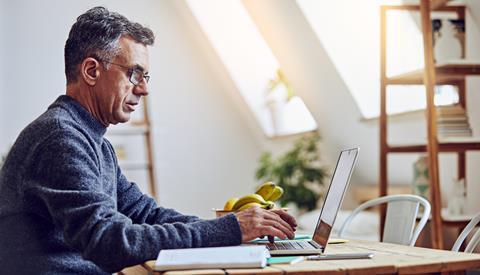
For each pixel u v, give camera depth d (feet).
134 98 6.90
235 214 6.01
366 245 6.92
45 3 22.77
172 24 23.89
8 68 22.40
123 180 7.89
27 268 6.19
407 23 15.52
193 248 5.69
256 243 6.90
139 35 6.88
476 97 12.41
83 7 23.09
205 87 24.16
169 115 23.82
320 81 17.34
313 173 19.31
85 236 5.65
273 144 22.94
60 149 6.02
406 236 8.34
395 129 15.51
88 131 6.66
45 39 22.75
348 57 16.29
